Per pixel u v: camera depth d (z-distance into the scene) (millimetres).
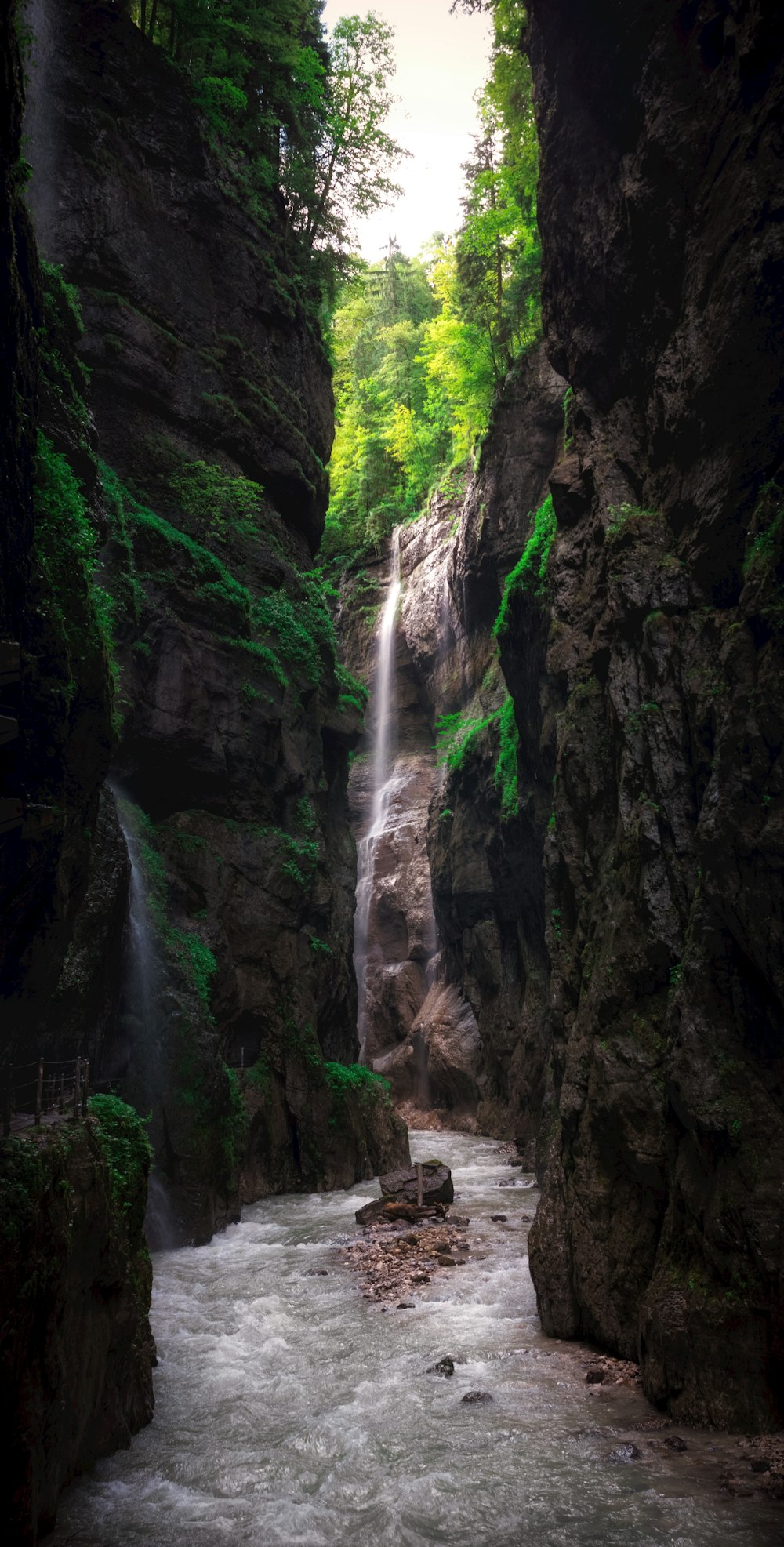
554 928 14000
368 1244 17422
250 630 25094
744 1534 6926
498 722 32969
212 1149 18938
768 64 10305
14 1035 11898
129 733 20531
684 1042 9594
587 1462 8266
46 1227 7176
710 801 9672
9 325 7719
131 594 19859
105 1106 11016
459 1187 23031
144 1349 10070
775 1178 8656
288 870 24297
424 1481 8094
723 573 11312
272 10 29797
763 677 9289
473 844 34500
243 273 27422
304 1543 7281
